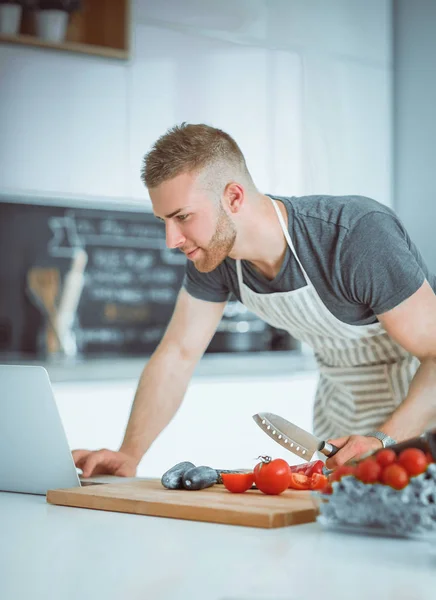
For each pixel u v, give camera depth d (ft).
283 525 4.09
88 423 11.26
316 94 13.71
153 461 11.47
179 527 4.12
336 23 13.89
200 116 12.71
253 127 13.15
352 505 3.73
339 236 5.87
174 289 14.96
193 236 5.57
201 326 6.95
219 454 12.07
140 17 12.16
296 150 13.55
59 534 3.99
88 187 11.98
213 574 3.21
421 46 14.24
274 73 13.32
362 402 7.09
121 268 14.46
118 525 4.19
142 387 6.88
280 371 13.08
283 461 4.72
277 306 6.45
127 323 14.49
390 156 14.62
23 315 13.62
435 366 5.74
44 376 5.21
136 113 12.25
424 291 5.74
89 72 11.89
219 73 12.84
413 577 3.11
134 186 12.29
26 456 5.34
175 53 12.46
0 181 11.39
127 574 3.25
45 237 13.78
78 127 11.86
